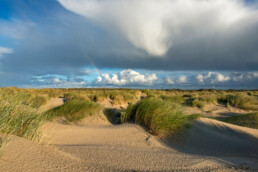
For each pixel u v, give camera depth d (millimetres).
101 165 2227
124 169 2178
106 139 4039
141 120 5328
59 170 1880
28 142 2480
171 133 5016
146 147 3781
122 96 13258
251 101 14117
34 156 2074
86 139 3951
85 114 6863
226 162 2846
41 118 3732
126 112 5934
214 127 6199
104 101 12320
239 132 5949
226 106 13734
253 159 4168
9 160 1831
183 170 2262
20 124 2930
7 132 2660
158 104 5480
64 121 6406
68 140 3748
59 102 11523
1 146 2051
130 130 4746
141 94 20484
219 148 4789
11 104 3289
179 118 5344
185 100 15766
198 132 5434
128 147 3525
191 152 4230
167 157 2797
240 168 2572
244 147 4961
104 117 7000
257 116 8695
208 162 2674
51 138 3605
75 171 1930
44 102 9805
